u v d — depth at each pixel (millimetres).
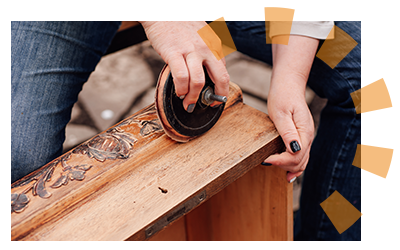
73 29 887
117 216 595
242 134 749
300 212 1188
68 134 1543
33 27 838
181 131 685
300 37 890
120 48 1219
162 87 643
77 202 617
